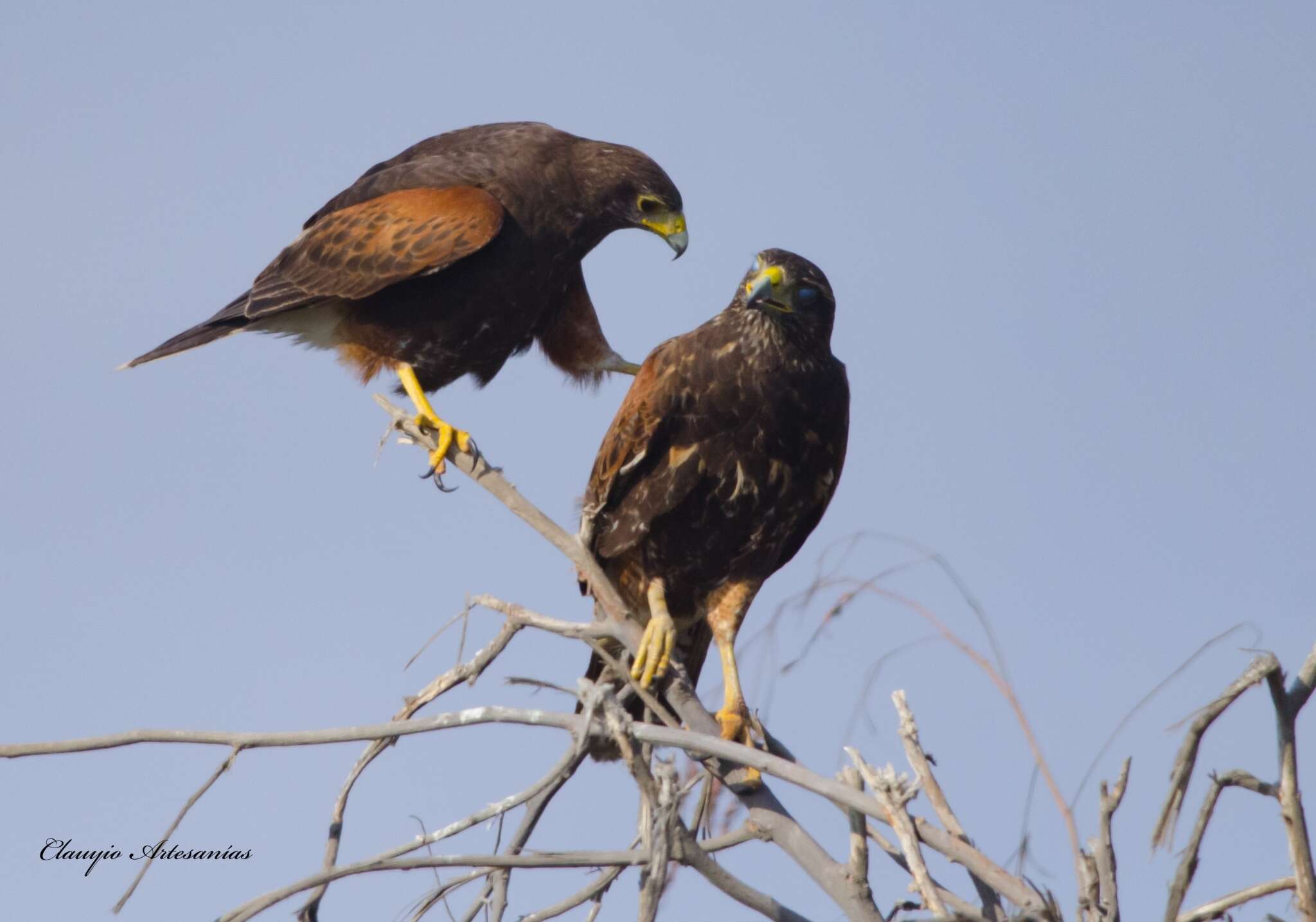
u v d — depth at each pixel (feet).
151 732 26.55
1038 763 23.06
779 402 37.09
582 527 38.78
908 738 25.41
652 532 38.65
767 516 38.52
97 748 26.66
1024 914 22.41
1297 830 22.49
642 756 26.71
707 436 37.55
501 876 28.09
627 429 37.60
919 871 22.79
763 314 36.94
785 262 36.78
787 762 24.31
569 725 25.14
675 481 37.70
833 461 38.96
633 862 25.26
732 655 38.58
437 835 26.32
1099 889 21.94
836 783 23.94
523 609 30.48
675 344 37.91
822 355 37.65
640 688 31.04
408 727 25.82
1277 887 22.84
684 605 40.01
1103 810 22.31
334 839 28.73
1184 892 22.31
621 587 40.16
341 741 26.25
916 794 23.44
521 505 34.09
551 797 29.45
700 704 33.91
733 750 24.58
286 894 24.54
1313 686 22.82
